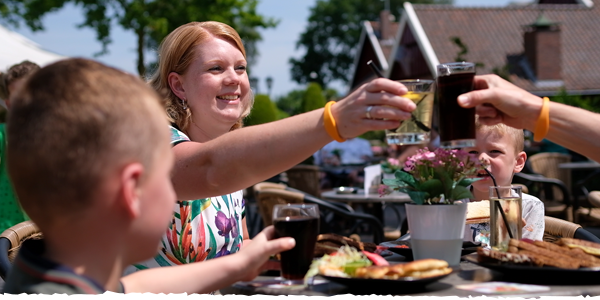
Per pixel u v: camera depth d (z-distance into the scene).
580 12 19.30
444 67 1.49
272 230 1.48
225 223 2.21
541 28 16.64
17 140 0.99
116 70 1.09
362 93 1.40
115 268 1.07
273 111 15.83
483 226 2.21
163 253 2.11
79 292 0.99
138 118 1.03
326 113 1.45
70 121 0.97
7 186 3.26
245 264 1.38
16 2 16.38
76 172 0.97
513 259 1.45
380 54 26.97
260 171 1.57
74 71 1.03
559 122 1.51
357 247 1.65
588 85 16.64
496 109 1.58
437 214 1.55
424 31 18.17
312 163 9.20
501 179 2.39
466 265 1.67
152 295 1.35
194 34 2.27
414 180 1.62
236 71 2.36
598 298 1.29
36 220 1.03
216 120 2.30
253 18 18.06
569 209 5.80
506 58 17.38
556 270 1.35
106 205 1.00
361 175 8.94
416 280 1.27
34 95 1.00
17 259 1.05
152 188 1.07
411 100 1.41
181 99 2.30
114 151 0.99
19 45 7.66
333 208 4.32
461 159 1.58
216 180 1.63
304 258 1.43
